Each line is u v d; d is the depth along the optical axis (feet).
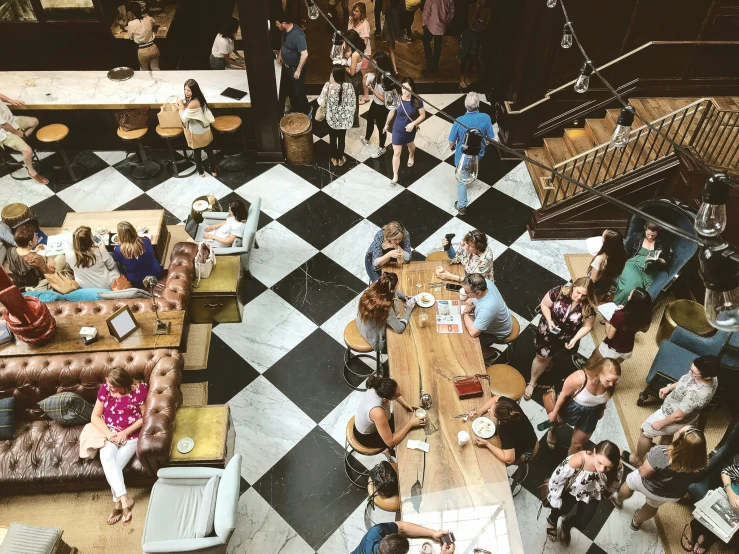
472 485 12.80
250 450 16.40
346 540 14.76
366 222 22.66
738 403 16.69
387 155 25.26
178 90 23.85
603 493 13.16
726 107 23.45
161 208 22.91
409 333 15.67
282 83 26.76
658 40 22.52
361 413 13.75
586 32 22.18
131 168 24.58
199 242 19.56
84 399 15.60
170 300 16.85
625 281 18.60
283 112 26.23
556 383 17.94
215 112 23.99
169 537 13.16
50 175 24.21
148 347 15.57
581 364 18.24
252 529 14.94
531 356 18.79
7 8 24.76
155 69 25.96
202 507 13.09
